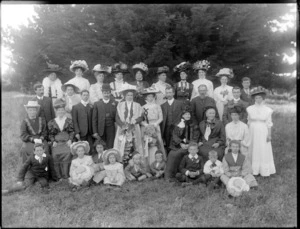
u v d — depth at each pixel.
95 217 4.86
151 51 9.44
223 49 9.75
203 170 6.11
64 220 4.73
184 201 5.37
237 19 9.09
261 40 10.03
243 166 6.04
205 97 7.26
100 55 9.35
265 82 10.99
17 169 6.81
